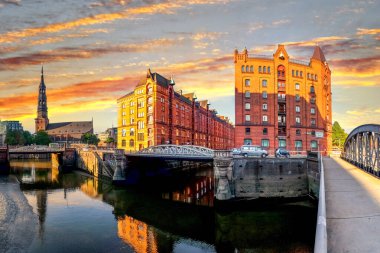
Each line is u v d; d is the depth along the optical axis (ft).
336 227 29.91
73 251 74.79
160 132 238.07
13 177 211.00
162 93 243.40
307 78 212.84
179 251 77.30
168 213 115.65
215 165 119.44
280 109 204.33
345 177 62.64
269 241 82.33
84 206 124.77
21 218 102.37
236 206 118.11
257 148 138.41
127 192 157.28
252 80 201.05
